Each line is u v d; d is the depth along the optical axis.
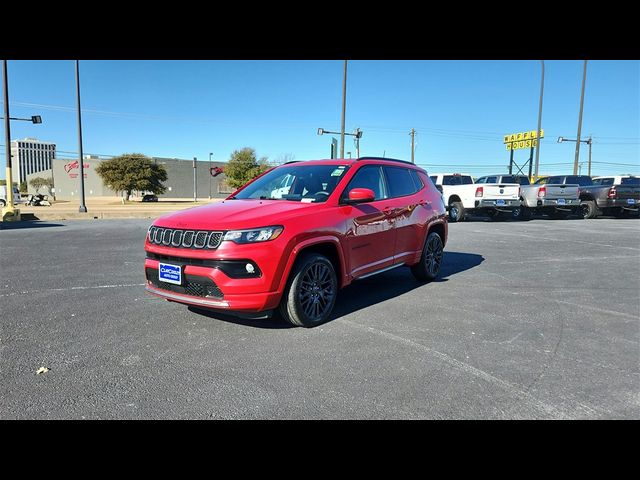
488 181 18.73
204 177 97.44
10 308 5.04
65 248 9.84
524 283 6.54
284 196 5.13
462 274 7.21
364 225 5.03
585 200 19.88
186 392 3.06
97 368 3.44
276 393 3.05
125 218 21.98
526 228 14.98
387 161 5.93
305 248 4.34
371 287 6.28
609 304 5.37
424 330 4.37
